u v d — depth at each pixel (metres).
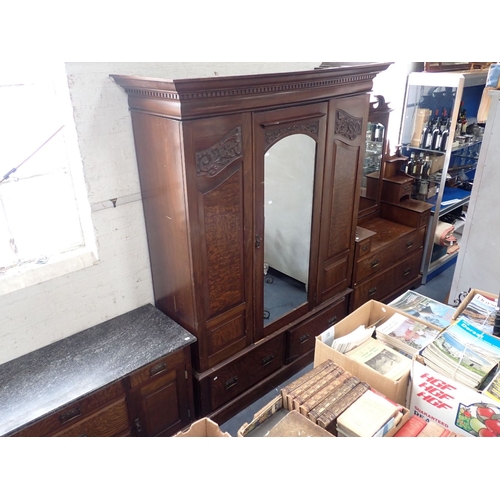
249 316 2.39
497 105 2.55
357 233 3.07
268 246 2.35
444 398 1.41
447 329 1.58
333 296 2.94
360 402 1.42
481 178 2.73
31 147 1.96
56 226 2.14
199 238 1.98
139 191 2.22
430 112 3.50
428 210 3.52
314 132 2.26
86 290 2.21
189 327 2.24
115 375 1.93
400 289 3.62
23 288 1.98
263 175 2.12
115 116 2.03
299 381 1.52
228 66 2.39
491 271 2.85
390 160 3.54
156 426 2.21
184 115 1.72
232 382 2.45
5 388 1.86
